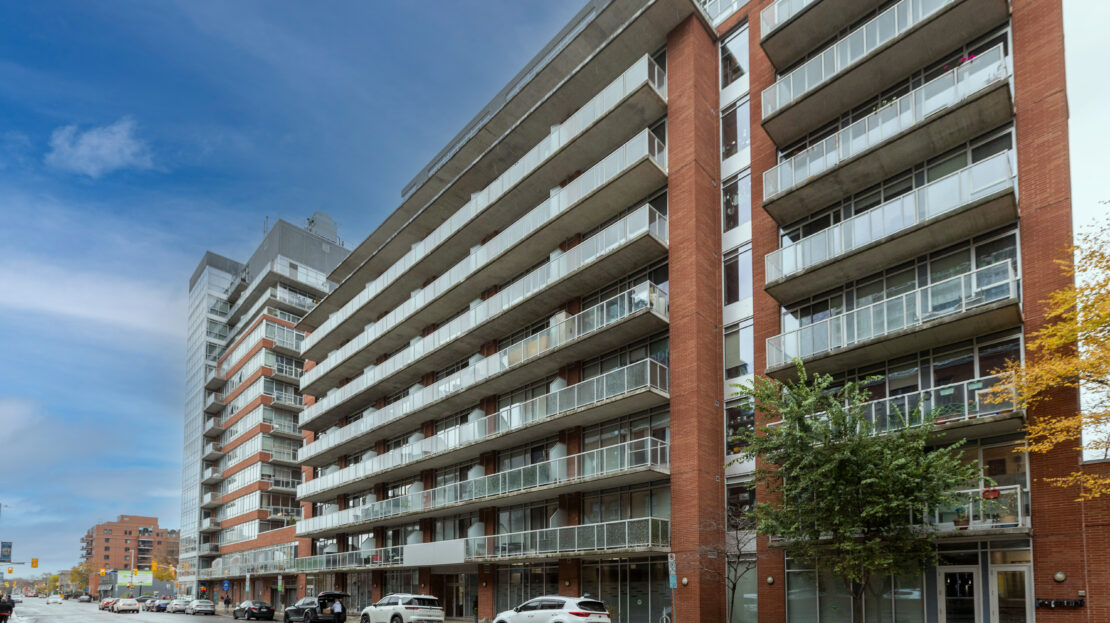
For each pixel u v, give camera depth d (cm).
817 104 2355
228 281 9031
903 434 1675
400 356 4088
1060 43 1870
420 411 3753
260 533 6338
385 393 4394
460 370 3712
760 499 2245
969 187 1916
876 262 2131
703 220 2584
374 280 4669
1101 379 1527
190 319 9750
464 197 3959
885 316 2011
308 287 7500
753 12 2695
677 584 2245
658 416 2588
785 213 2409
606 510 2722
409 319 4000
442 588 3662
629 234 2683
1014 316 1792
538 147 3247
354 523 4169
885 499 1634
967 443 1870
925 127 2008
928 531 1736
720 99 2783
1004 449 1798
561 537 2650
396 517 3759
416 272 4112
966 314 1823
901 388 2045
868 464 1638
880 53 2161
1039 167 1853
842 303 2248
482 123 4059
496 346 3509
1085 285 1555
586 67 3020
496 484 3067
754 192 2558
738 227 2595
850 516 1670
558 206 3045
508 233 3334
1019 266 1848
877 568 1694
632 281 2819
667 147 2723
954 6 1992
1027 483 1733
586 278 2889
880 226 2094
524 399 3284
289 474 7000
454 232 3706
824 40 2461
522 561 2944
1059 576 1627
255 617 4309
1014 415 1689
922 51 2136
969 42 2078
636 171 2678
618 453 2534
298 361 7350
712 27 2823
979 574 1772
